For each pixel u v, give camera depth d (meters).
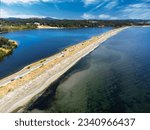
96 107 39.31
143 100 41.56
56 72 60.09
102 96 43.94
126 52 90.25
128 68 64.19
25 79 51.00
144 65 67.00
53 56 80.38
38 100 42.59
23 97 43.12
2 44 102.06
